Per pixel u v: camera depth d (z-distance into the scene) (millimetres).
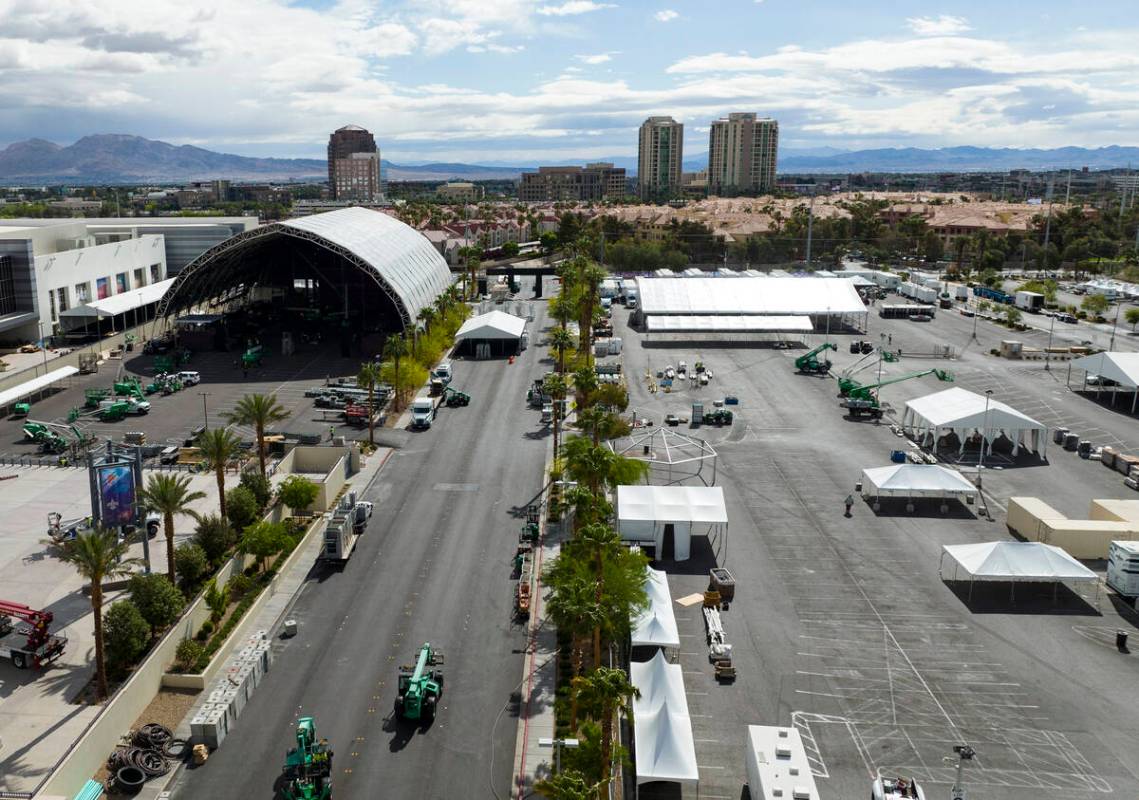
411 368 119500
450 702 53156
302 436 101125
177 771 46938
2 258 136625
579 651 54125
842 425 108938
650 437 99250
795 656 57656
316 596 65812
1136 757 48000
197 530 67375
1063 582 68125
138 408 109875
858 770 46906
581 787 38938
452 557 72062
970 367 140250
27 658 53969
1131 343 157625
